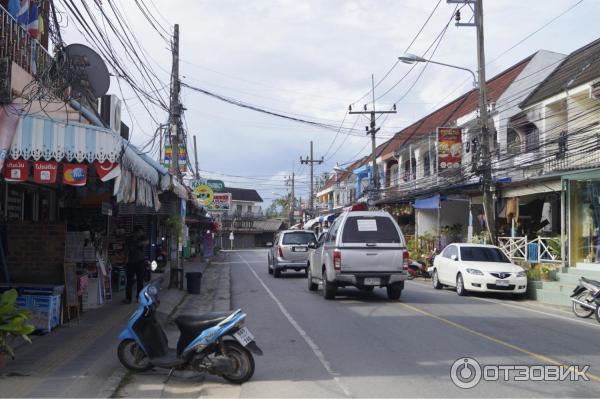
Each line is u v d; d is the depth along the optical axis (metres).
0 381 6.88
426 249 30.31
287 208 107.25
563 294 15.77
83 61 10.42
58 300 10.39
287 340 10.09
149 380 7.48
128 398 6.73
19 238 11.03
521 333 10.78
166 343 7.98
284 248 25.16
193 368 7.38
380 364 8.22
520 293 17.16
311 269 18.81
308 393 6.83
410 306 14.71
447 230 30.80
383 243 15.41
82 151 8.02
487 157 20.42
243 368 7.32
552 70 27.05
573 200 19.05
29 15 11.55
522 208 24.19
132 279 13.94
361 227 15.55
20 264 11.00
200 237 47.28
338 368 8.01
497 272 16.92
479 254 18.56
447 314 13.27
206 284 22.62
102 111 13.09
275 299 16.61
